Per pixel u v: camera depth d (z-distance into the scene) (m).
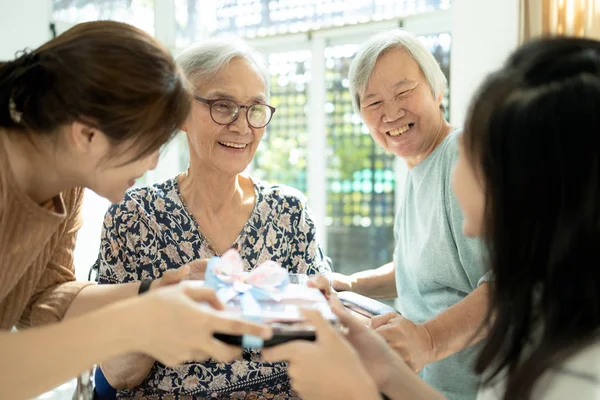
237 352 0.76
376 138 1.59
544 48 0.69
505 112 0.65
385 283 1.71
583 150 0.61
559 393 0.68
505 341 0.72
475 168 0.71
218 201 1.30
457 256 1.38
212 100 1.23
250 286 0.97
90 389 1.13
